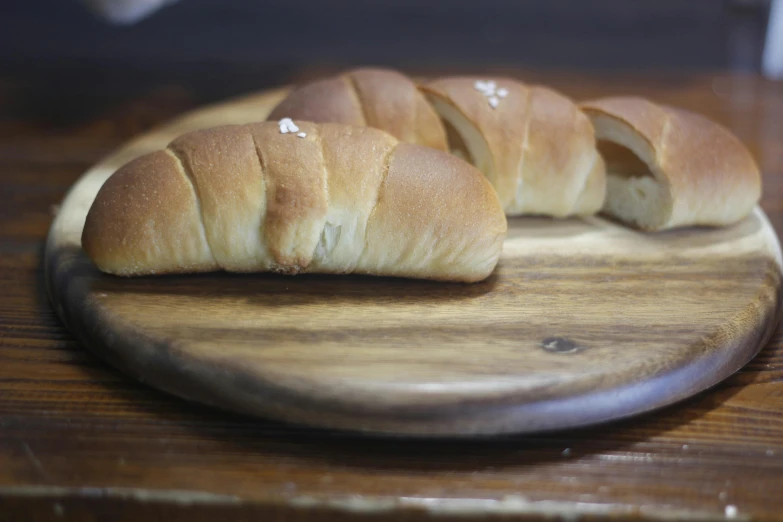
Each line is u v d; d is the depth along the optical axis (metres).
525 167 0.56
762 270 0.53
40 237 0.57
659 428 0.47
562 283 0.52
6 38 0.80
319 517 0.45
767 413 0.48
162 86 0.72
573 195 0.56
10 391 0.48
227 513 0.45
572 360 0.48
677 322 0.50
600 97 0.70
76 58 0.76
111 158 0.60
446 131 0.58
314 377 0.46
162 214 0.51
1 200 0.59
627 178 0.57
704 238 0.56
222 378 0.47
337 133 0.53
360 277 0.52
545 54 0.81
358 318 0.50
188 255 0.51
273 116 0.57
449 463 0.46
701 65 0.78
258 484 0.45
